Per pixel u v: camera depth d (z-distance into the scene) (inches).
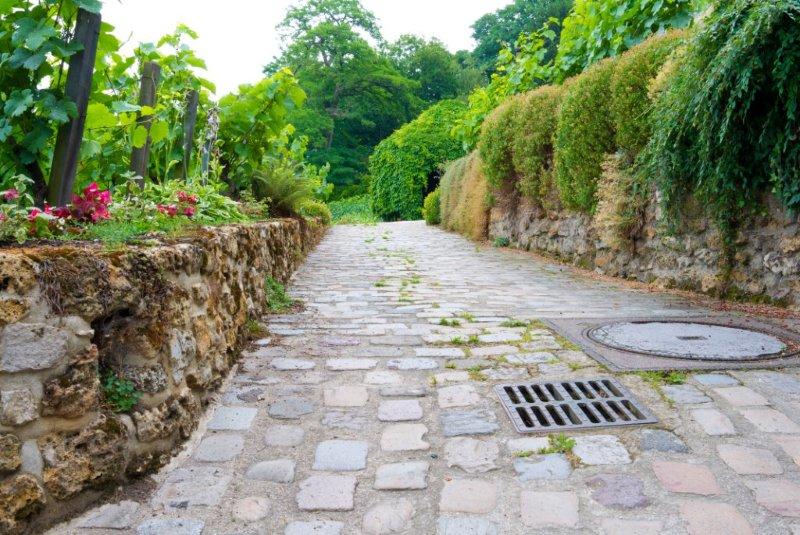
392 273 301.6
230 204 230.8
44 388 77.8
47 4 128.5
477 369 139.9
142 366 96.0
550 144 366.6
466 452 101.3
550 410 118.2
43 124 128.9
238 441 106.2
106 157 191.9
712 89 185.8
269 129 303.0
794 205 183.9
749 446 99.9
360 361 147.3
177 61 234.2
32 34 120.0
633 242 274.1
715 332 163.2
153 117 185.8
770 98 183.3
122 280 91.4
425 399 123.6
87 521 81.0
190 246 117.0
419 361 146.9
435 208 745.0
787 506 83.0
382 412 117.6
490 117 459.5
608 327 172.7
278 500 88.2
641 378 128.8
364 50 1488.7
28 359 75.7
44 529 77.5
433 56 1702.8
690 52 196.9
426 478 93.7
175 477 94.1
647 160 244.4
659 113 217.0
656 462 95.8
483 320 188.2
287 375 137.7
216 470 96.4
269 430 110.5
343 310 205.5
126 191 175.0
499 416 114.7
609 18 356.5
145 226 139.8
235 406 120.6
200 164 266.7
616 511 83.2
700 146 205.9
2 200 127.2
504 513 83.9
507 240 446.6
